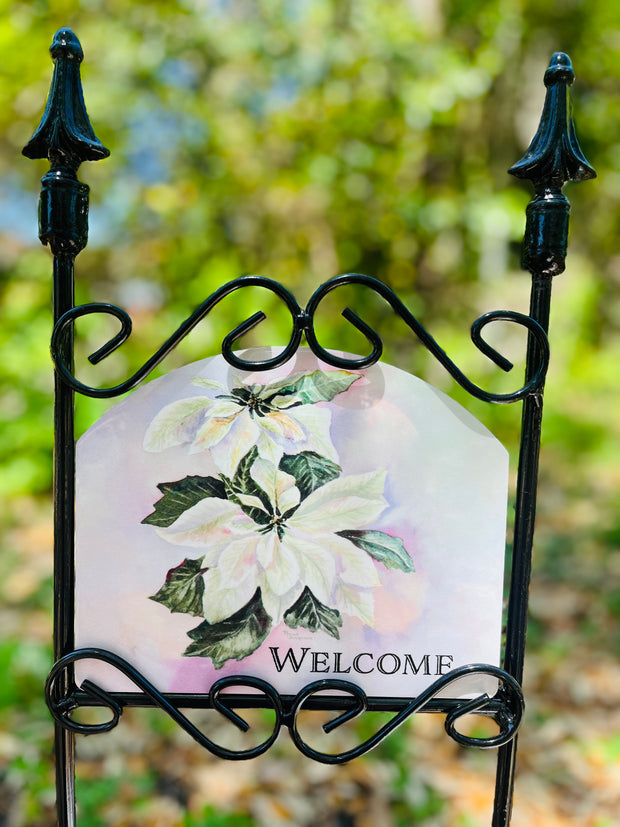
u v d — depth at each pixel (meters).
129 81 3.74
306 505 0.95
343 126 3.85
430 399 0.95
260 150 3.89
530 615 3.08
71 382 0.93
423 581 0.95
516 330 4.57
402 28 3.81
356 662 0.95
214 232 3.95
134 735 2.15
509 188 4.37
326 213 3.96
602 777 2.07
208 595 0.95
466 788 2.01
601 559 3.65
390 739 2.18
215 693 0.94
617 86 4.62
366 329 0.93
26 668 2.40
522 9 4.09
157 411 0.94
